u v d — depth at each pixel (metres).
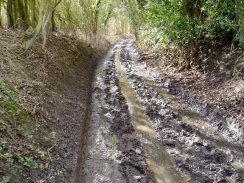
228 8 11.28
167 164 8.20
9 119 7.80
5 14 15.83
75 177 7.54
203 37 14.66
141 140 9.52
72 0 23.27
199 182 7.37
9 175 6.26
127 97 13.57
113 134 9.89
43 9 12.59
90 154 8.74
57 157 7.89
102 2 28.92
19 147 7.22
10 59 11.00
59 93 11.98
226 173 7.72
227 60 13.20
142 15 24.83
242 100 10.68
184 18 14.06
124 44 34.62
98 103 12.83
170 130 10.11
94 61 22.75
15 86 9.66
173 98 12.91
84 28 26.84
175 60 17.09
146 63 20.19
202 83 13.48
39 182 6.66
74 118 10.68
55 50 15.91
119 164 8.21
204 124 10.38
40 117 9.06
